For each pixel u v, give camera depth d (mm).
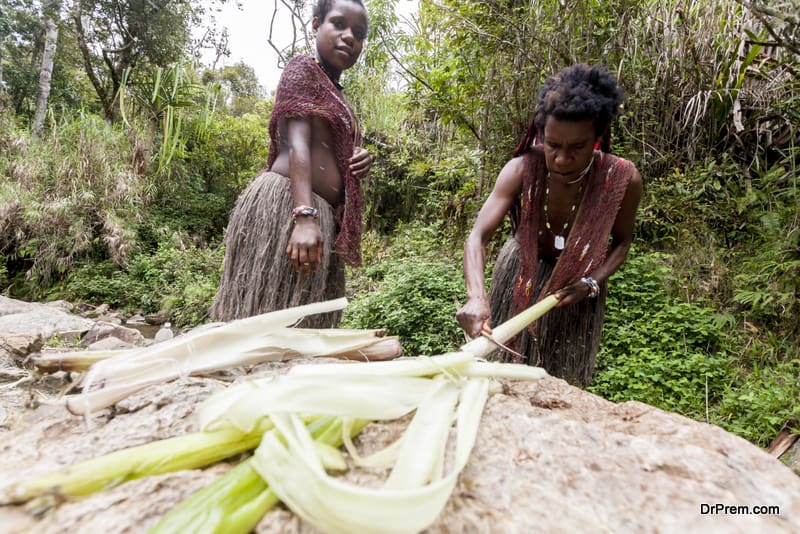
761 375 2674
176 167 10016
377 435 776
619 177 1500
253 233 1563
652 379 2734
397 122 8266
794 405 2262
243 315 1546
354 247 1682
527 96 3979
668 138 4160
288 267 1560
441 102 4516
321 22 1727
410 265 4570
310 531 543
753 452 747
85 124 8344
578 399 966
